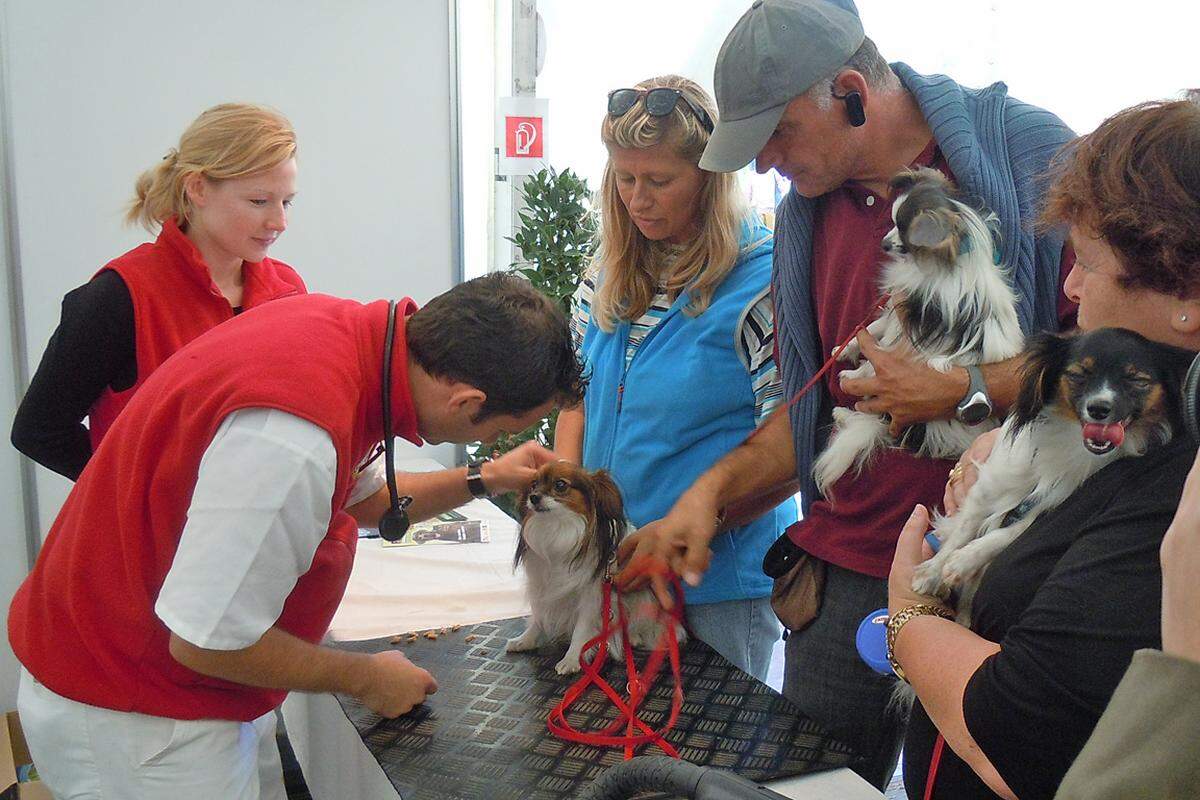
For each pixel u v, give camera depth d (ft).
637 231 5.93
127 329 6.20
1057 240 4.52
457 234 12.39
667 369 5.73
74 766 4.11
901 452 4.93
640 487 5.84
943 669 3.19
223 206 6.56
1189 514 1.90
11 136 10.02
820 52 4.67
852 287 5.08
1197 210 2.55
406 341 3.94
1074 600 2.62
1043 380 3.21
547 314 4.02
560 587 5.14
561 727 4.43
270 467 3.47
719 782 2.48
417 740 4.34
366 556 7.16
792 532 5.55
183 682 4.02
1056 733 2.59
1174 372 2.76
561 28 11.75
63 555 4.09
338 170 11.64
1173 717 1.69
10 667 10.40
